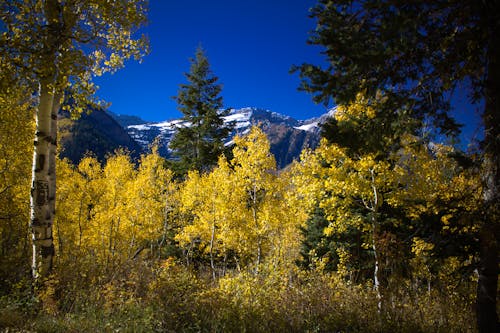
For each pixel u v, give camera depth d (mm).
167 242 18703
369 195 9180
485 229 3924
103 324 5059
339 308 6492
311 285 7719
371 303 6277
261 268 9625
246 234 12133
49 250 6070
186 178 20484
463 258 4910
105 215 14625
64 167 14531
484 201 4168
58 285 5914
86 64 5848
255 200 12234
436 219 5266
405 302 6465
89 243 13891
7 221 9914
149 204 16953
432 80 3984
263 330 5641
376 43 3678
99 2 6332
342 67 4070
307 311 6430
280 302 6844
